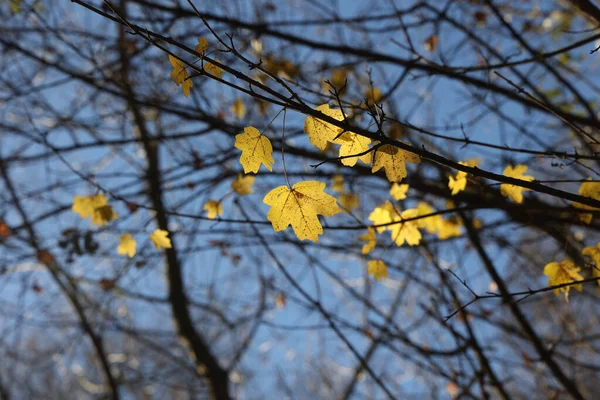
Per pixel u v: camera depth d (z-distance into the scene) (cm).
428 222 282
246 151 149
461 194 297
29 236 406
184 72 143
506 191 209
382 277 229
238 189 241
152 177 336
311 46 332
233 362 537
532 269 420
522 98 305
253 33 356
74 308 508
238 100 360
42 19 311
